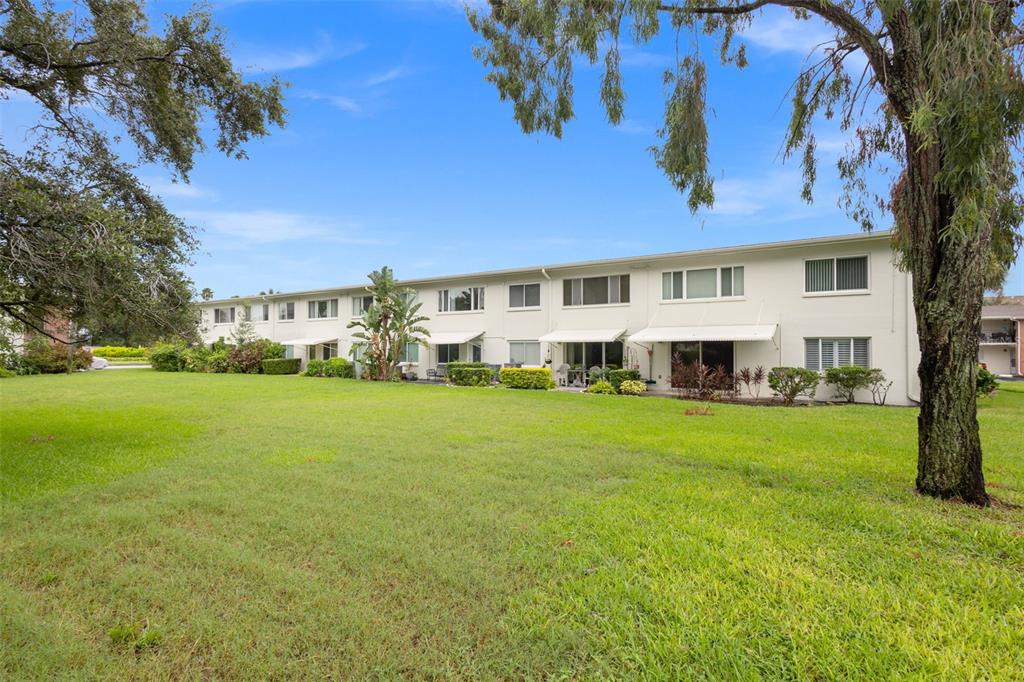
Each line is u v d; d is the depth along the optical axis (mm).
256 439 9812
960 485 5906
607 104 7680
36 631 3244
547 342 25453
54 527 5039
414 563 4215
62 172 7676
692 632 3211
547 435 10305
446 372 27578
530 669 2916
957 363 5934
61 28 8258
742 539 4707
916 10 5555
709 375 19125
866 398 18203
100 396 18609
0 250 6465
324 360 32969
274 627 3318
